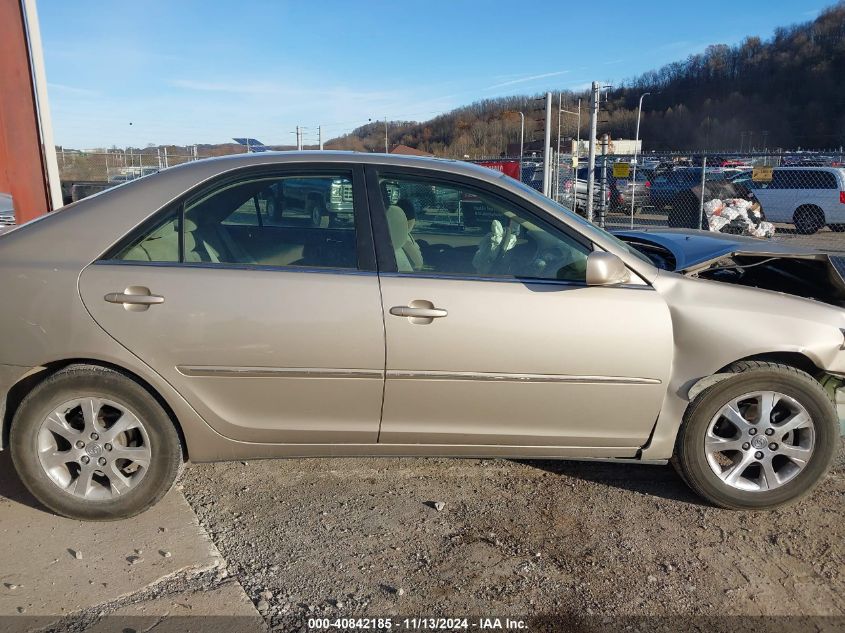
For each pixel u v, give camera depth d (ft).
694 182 55.16
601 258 9.89
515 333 10.07
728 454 11.46
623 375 10.37
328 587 8.96
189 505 10.97
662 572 9.45
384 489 11.66
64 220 10.18
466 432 10.56
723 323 10.41
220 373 9.98
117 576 9.05
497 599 8.80
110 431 10.05
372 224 10.41
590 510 11.10
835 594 9.04
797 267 12.66
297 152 10.90
